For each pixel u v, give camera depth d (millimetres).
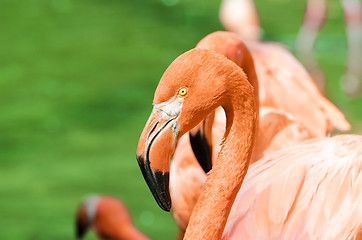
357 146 4141
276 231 3977
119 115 12008
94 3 18078
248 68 4957
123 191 9625
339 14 16219
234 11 8156
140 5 17750
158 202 3707
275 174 4156
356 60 11984
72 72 13930
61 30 16234
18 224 8758
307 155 4227
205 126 4637
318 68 11539
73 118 11945
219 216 3816
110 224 7742
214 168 3869
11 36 15906
